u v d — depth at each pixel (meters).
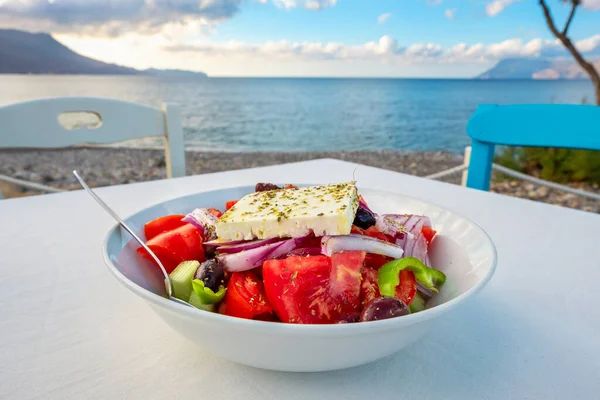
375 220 0.81
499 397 0.57
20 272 0.89
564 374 0.61
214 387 0.58
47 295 0.81
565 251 1.04
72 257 0.97
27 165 10.82
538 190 7.75
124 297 0.81
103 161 11.66
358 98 40.12
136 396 0.56
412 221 0.84
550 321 0.74
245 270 0.68
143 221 0.85
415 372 0.61
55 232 1.11
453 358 0.65
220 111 29.69
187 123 24.95
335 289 0.60
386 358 0.64
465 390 0.58
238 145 19.94
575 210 1.35
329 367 0.55
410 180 1.67
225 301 0.67
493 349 0.67
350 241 0.69
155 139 17.83
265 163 12.59
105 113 1.94
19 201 1.37
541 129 1.84
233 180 1.65
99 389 0.57
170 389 0.57
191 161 12.67
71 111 1.85
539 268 0.94
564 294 0.84
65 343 0.67
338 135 22.61
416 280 0.70
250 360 0.55
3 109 1.69
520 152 8.78
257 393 0.57
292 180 1.66
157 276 0.76
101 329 0.71
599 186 8.10
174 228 0.85
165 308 0.50
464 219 0.83
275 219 0.70
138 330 0.71
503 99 43.91
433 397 0.57
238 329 0.48
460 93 50.09
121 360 0.63
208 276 0.66
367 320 0.53
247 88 52.19
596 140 1.74
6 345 0.66
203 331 0.51
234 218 0.75
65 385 0.57
